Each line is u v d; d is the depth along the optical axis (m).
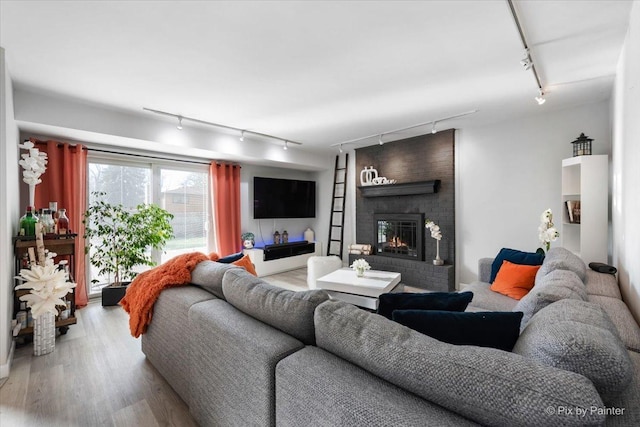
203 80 2.72
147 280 2.27
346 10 1.79
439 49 2.24
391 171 5.29
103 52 2.22
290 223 6.67
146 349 2.35
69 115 3.18
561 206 3.65
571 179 3.43
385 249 5.39
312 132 4.62
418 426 0.74
